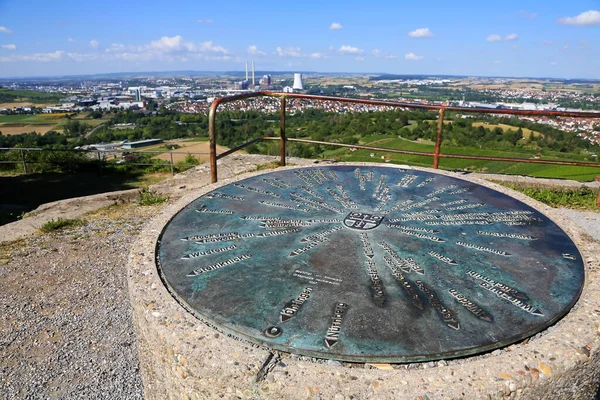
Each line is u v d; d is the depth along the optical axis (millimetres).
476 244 2496
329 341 1697
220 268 2244
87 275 4109
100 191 8891
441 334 1733
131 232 5094
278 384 1562
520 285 2088
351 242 2508
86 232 5113
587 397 1850
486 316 1848
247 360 1662
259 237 2578
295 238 2562
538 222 2820
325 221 2801
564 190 5832
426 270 2207
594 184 5895
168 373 1850
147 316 1938
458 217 2887
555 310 1903
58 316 3494
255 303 1945
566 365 1654
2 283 3947
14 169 10789
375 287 2051
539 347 1723
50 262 4359
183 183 6828
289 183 3582
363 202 3146
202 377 1682
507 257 2354
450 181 3684
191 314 1935
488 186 3557
